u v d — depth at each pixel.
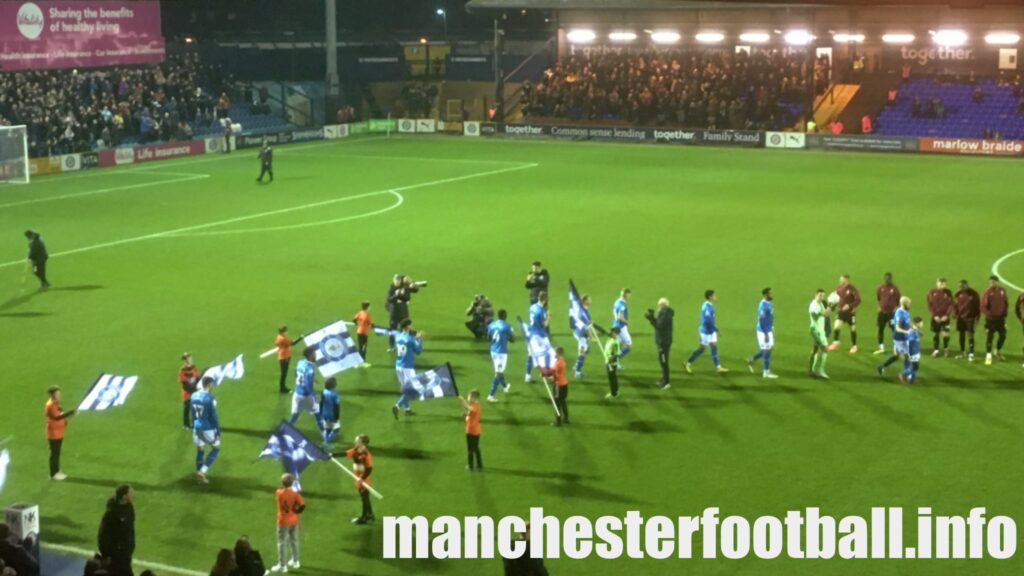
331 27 87.44
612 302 35.97
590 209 53.34
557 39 91.38
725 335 32.28
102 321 34.59
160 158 74.12
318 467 23.00
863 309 35.12
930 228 47.56
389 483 22.14
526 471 22.64
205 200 57.50
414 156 75.38
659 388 27.83
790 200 55.44
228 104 82.75
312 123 90.69
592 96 86.06
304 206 55.28
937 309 30.00
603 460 23.12
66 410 26.50
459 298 36.88
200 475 22.36
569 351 31.23
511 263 41.81
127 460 23.53
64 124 70.94
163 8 97.44
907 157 71.69
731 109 80.75
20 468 23.11
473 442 22.52
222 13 100.19
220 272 41.09
